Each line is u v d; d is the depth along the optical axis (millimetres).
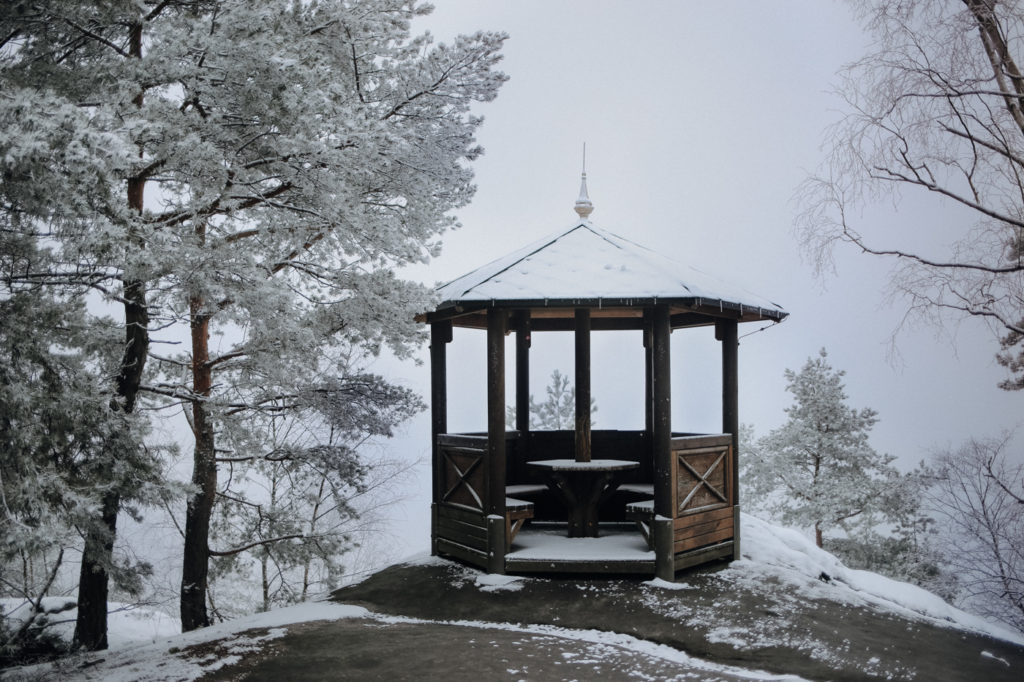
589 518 10070
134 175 7621
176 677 6262
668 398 8719
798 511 16453
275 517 11500
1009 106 8508
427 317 9812
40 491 5918
